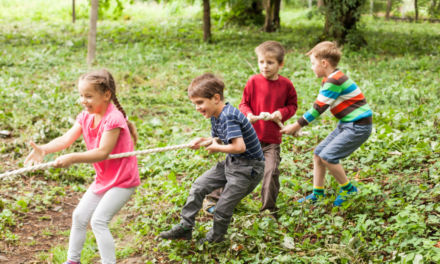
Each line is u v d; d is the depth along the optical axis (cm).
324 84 418
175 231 385
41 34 1706
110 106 347
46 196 502
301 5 3189
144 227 434
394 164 526
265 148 438
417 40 1642
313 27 2156
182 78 1048
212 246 387
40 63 1179
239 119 362
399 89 862
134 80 1020
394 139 589
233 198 376
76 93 895
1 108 763
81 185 543
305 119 418
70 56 1331
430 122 656
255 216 431
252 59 1287
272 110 433
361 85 959
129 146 351
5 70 1068
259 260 369
